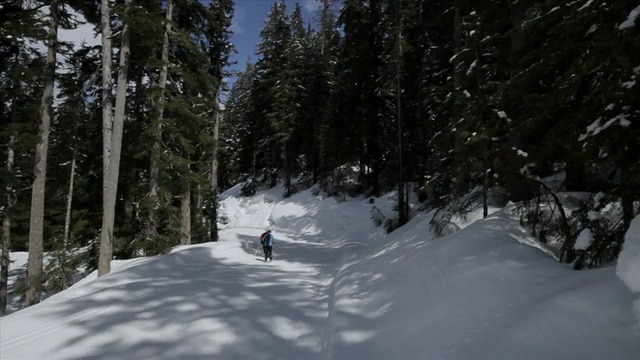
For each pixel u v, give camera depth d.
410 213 20.95
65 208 21.59
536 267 5.23
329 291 8.59
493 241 6.63
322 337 5.66
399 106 19.55
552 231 6.51
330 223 26.62
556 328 3.56
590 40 4.32
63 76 15.34
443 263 6.66
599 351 3.10
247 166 48.12
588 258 4.83
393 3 19.95
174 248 15.46
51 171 21.92
